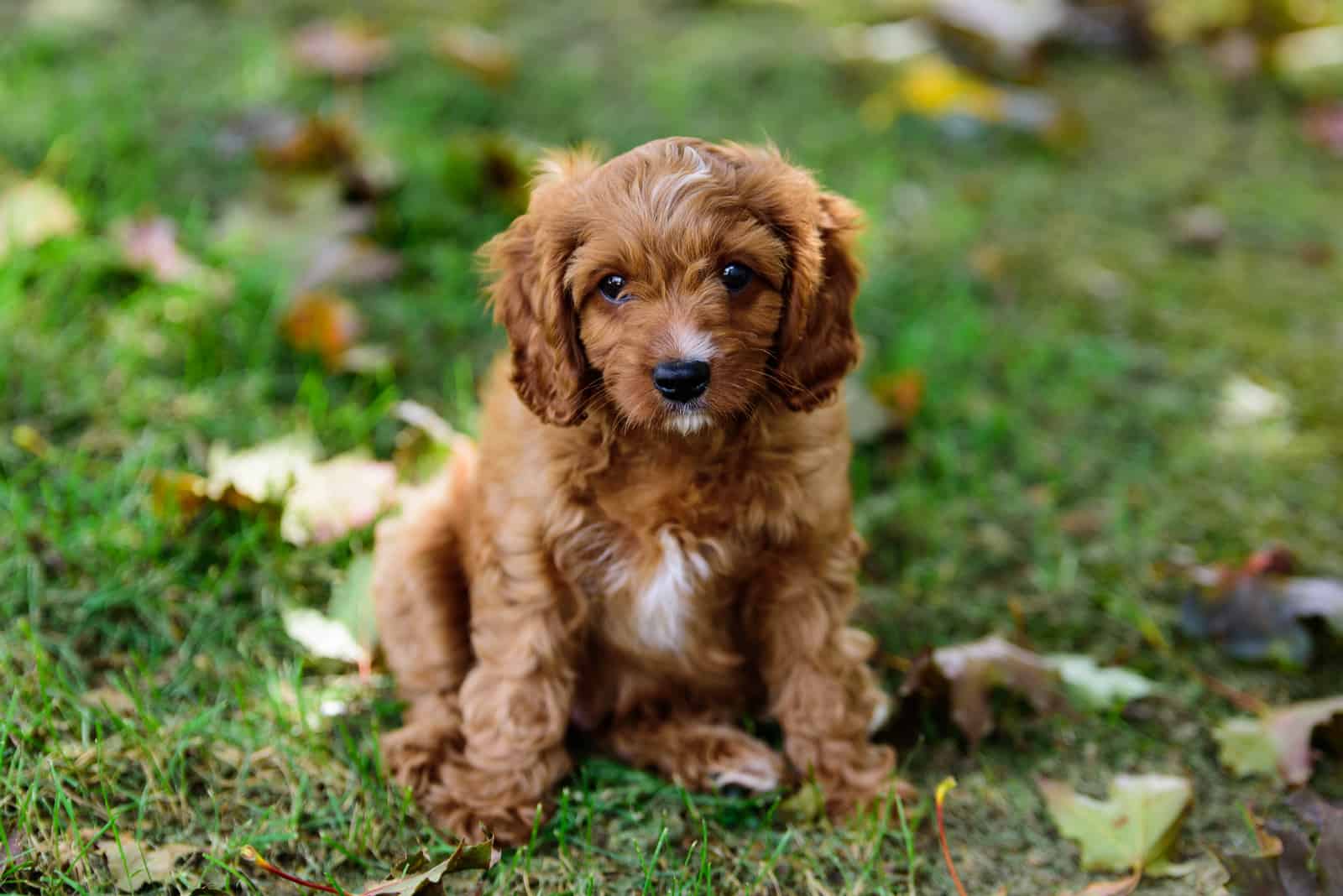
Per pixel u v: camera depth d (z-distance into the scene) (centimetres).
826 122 175
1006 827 106
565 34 190
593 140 161
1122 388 140
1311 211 171
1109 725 113
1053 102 186
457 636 110
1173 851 105
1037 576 123
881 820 104
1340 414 138
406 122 159
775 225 102
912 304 146
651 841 104
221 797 104
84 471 121
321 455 125
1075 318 147
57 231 134
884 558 124
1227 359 144
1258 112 197
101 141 146
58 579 114
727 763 108
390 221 143
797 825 106
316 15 184
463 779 106
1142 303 150
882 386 133
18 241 133
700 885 101
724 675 108
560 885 101
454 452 113
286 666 112
